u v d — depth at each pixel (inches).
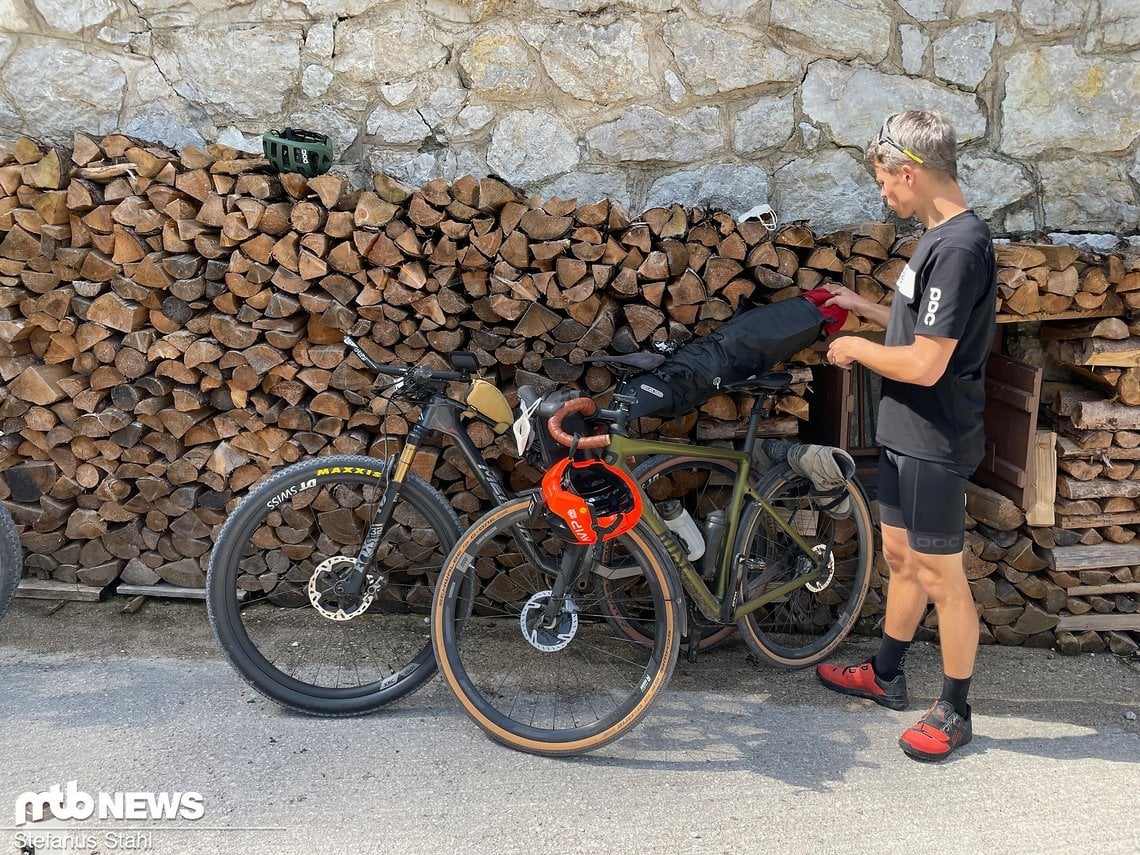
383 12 123.3
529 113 125.9
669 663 99.2
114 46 125.7
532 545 111.3
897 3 121.9
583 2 121.9
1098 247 124.0
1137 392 116.6
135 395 121.8
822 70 124.0
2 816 85.4
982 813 90.0
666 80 124.4
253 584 128.6
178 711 104.4
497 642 123.4
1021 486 120.2
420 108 126.0
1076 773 96.9
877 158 94.7
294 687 104.9
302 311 119.5
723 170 127.0
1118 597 125.6
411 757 97.8
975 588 125.8
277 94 126.3
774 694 113.5
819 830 87.2
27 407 122.9
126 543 127.9
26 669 111.7
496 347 118.0
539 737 98.6
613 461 100.6
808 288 115.4
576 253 112.8
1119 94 123.7
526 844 84.3
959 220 90.7
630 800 91.3
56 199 114.8
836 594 126.7
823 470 108.4
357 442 122.0
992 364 127.4
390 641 122.6
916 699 112.7
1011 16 122.0
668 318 117.1
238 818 86.7
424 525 124.0
